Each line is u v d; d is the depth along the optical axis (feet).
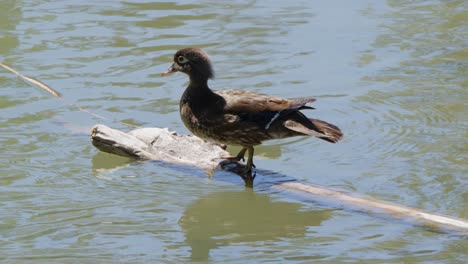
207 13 71.72
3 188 43.68
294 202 42.70
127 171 46.16
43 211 41.27
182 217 40.93
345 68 60.34
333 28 68.18
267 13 71.82
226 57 62.08
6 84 57.06
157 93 56.39
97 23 68.85
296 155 48.26
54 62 60.90
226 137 45.42
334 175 45.32
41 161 46.98
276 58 62.03
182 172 46.06
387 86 57.36
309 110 53.78
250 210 41.86
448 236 38.52
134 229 39.58
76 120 52.08
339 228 39.68
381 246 37.73
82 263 36.11
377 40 65.57
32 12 71.15
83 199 42.73
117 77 58.65
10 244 37.83
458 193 42.91
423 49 63.87
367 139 49.88
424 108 53.93
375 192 43.21
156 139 47.78
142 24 68.80
